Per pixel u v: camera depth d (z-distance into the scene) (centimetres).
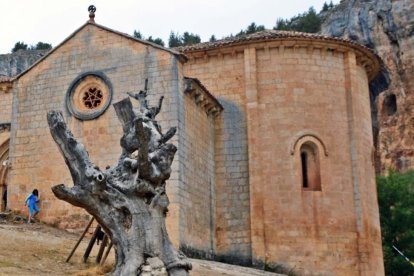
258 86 3228
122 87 2955
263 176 3112
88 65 3053
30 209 2883
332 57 3306
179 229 2666
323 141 3169
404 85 7950
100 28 3073
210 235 3061
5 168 3628
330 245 3053
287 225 3045
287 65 3234
